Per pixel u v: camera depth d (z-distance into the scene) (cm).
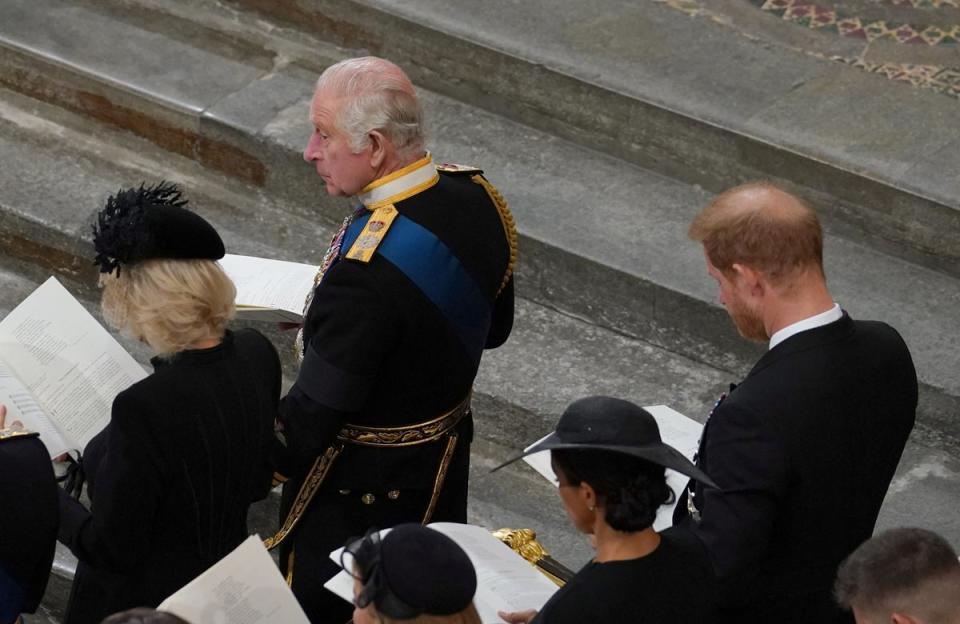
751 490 1043
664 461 945
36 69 2034
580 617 931
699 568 967
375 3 1977
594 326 1753
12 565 1125
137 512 1124
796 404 1051
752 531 1038
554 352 1716
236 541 1215
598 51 1908
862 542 1112
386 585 897
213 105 1938
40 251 1905
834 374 1063
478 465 1678
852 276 1689
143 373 1341
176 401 1124
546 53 1895
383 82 1212
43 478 1133
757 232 1060
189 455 1130
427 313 1223
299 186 1894
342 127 1209
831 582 1107
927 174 1697
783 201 1073
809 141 1750
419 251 1217
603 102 1847
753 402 1056
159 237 1111
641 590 939
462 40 1914
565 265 1734
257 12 2078
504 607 1120
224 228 1892
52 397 1302
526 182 1830
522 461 1670
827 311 1080
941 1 2064
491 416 1670
